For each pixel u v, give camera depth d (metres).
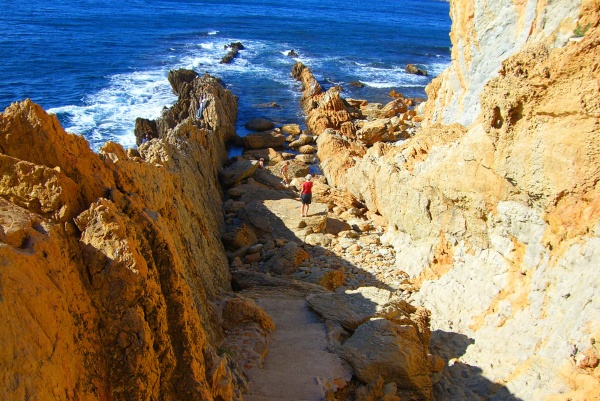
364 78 56.38
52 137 6.29
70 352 5.12
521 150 10.78
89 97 41.69
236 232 17.73
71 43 62.44
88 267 5.74
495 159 11.54
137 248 6.11
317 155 31.41
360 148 29.73
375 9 146.62
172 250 6.72
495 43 17.20
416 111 38.62
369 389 8.93
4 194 5.90
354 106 41.94
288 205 20.25
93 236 5.80
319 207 20.12
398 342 9.53
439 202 14.15
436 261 14.56
